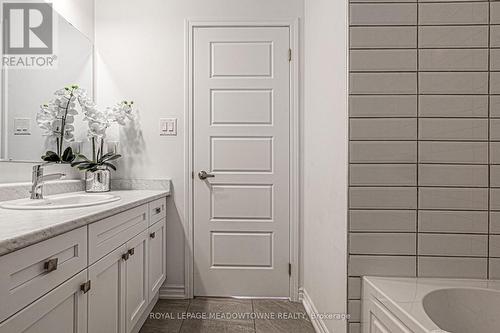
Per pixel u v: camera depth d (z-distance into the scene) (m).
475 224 1.47
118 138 2.49
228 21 2.49
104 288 1.38
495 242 1.47
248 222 2.49
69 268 1.07
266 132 2.49
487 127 1.47
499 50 1.47
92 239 1.25
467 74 1.47
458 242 1.48
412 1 1.48
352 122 1.49
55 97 1.99
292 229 2.48
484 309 1.33
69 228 1.04
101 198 1.86
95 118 2.27
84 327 1.18
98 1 2.50
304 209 2.46
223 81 2.49
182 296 2.48
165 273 2.43
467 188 1.47
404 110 1.48
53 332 0.99
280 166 2.49
